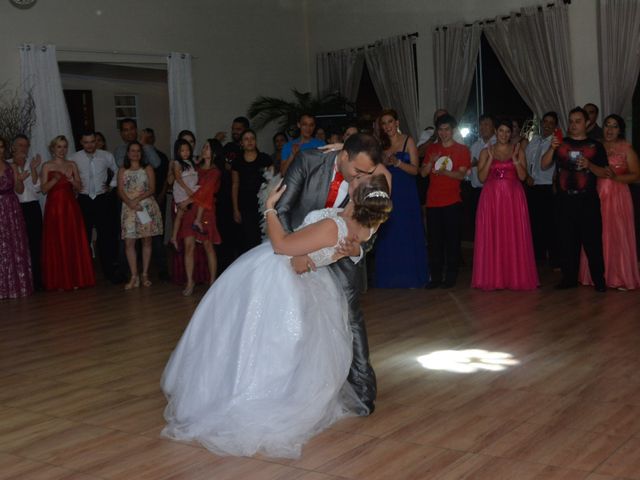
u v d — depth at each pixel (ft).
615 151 21.59
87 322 20.35
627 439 10.91
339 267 12.30
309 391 11.27
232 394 11.35
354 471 10.23
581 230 21.40
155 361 16.22
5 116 29.89
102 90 38.50
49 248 25.31
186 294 23.54
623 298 20.38
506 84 33.55
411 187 23.13
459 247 23.11
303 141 22.72
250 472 10.32
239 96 37.52
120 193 25.11
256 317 11.54
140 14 33.94
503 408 12.44
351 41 38.09
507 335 17.16
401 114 36.19
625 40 29.07
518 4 31.71
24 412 13.24
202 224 23.81
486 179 22.47
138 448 11.33
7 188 24.39
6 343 18.39
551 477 9.76
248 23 37.68
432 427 11.71
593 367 14.47
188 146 24.53
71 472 10.55
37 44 31.09
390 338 17.38
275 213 11.38
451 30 33.71
